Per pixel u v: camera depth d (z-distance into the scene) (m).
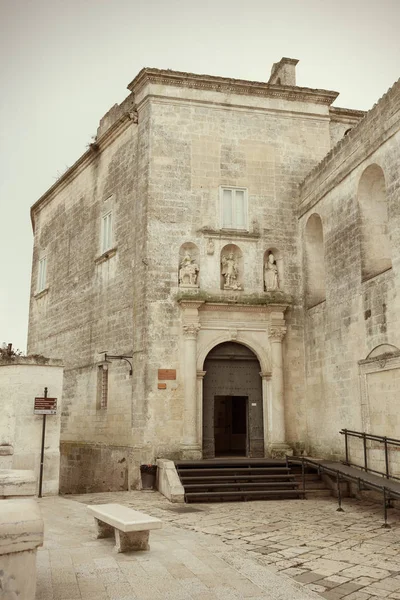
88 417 22.19
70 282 25.97
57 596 6.63
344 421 17.11
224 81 20.72
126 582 7.21
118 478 19.16
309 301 20.03
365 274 16.48
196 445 18.17
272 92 21.34
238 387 19.70
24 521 5.53
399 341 14.53
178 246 19.55
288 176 21.16
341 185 17.98
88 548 8.97
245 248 20.23
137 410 18.58
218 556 8.63
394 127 14.99
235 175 20.62
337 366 17.67
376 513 13.24
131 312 19.92
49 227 29.97
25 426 15.31
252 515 12.88
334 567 8.48
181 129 20.34
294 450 19.31
